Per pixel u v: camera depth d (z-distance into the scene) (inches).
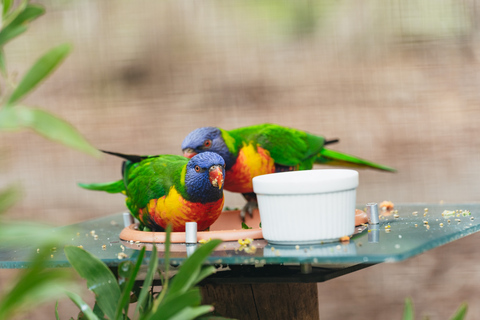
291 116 398.6
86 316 120.3
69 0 433.7
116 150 396.5
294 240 130.3
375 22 410.0
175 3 435.5
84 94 419.8
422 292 319.0
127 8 435.5
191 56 426.0
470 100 382.6
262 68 419.5
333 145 387.2
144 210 156.0
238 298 153.5
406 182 364.8
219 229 179.5
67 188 381.4
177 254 129.0
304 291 157.5
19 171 382.6
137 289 139.8
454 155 369.7
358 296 323.3
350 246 124.8
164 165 156.3
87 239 157.8
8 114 82.9
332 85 406.6
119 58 428.1
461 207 177.5
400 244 122.9
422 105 386.9
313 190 128.6
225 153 191.5
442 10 399.2
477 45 392.5
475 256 328.8
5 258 136.5
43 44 428.5
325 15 420.8
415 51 400.8
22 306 91.5
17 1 407.5
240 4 429.7
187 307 104.4
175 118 410.3
